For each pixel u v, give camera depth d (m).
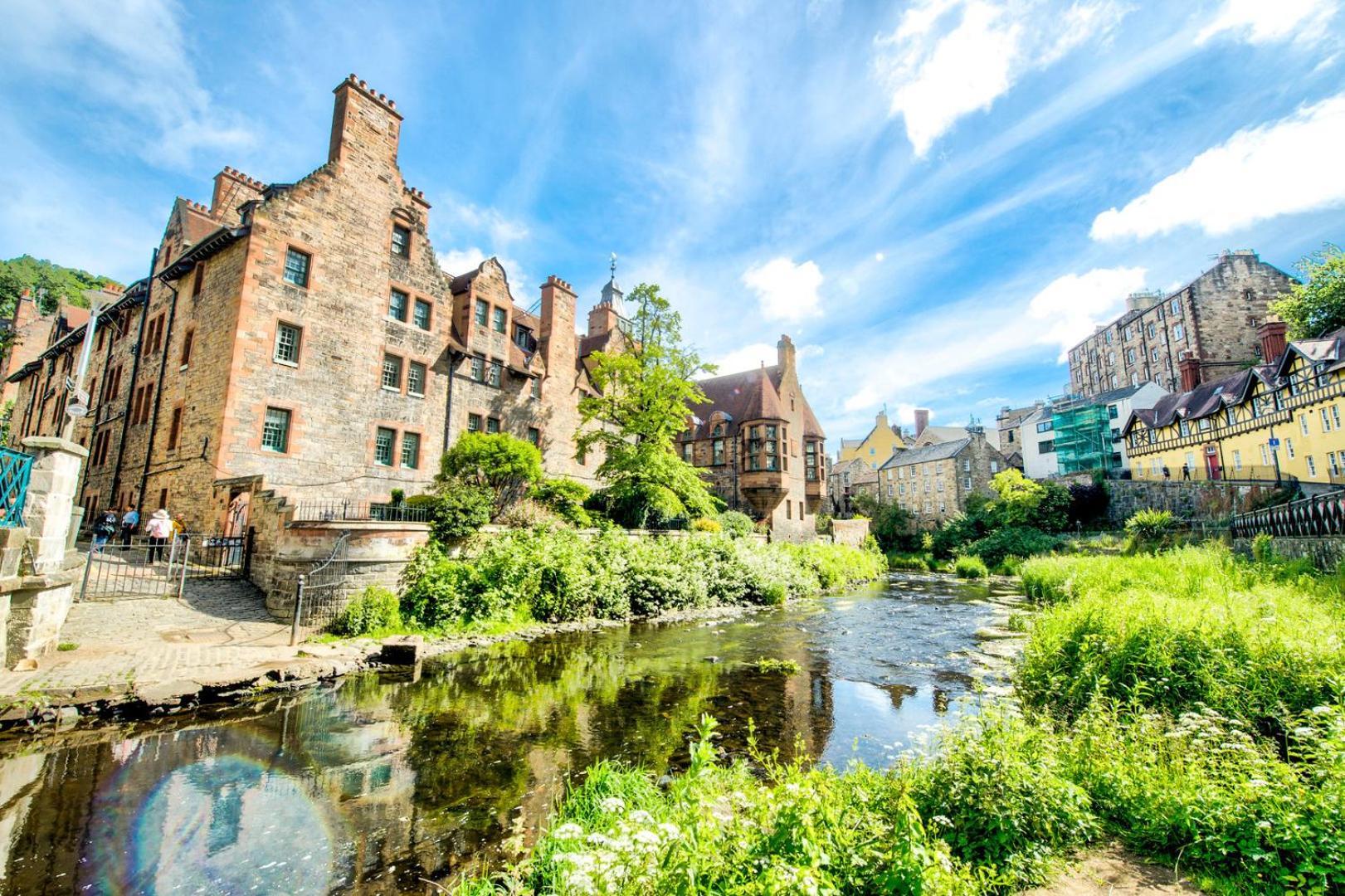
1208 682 7.22
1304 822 3.95
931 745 6.06
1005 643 14.48
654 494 25.23
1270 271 50.97
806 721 8.85
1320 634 7.68
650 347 26.53
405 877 4.70
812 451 45.31
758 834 3.71
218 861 4.83
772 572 25.69
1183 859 4.14
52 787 5.91
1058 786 4.58
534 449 20.22
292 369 19.05
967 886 3.44
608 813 4.83
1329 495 16.19
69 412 12.52
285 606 13.14
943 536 50.91
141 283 24.66
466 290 26.05
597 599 17.92
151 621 11.62
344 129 21.31
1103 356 66.31
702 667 12.13
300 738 7.54
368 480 21.00
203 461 17.91
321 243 20.19
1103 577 17.83
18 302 47.09
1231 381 38.59
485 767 6.86
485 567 15.98
